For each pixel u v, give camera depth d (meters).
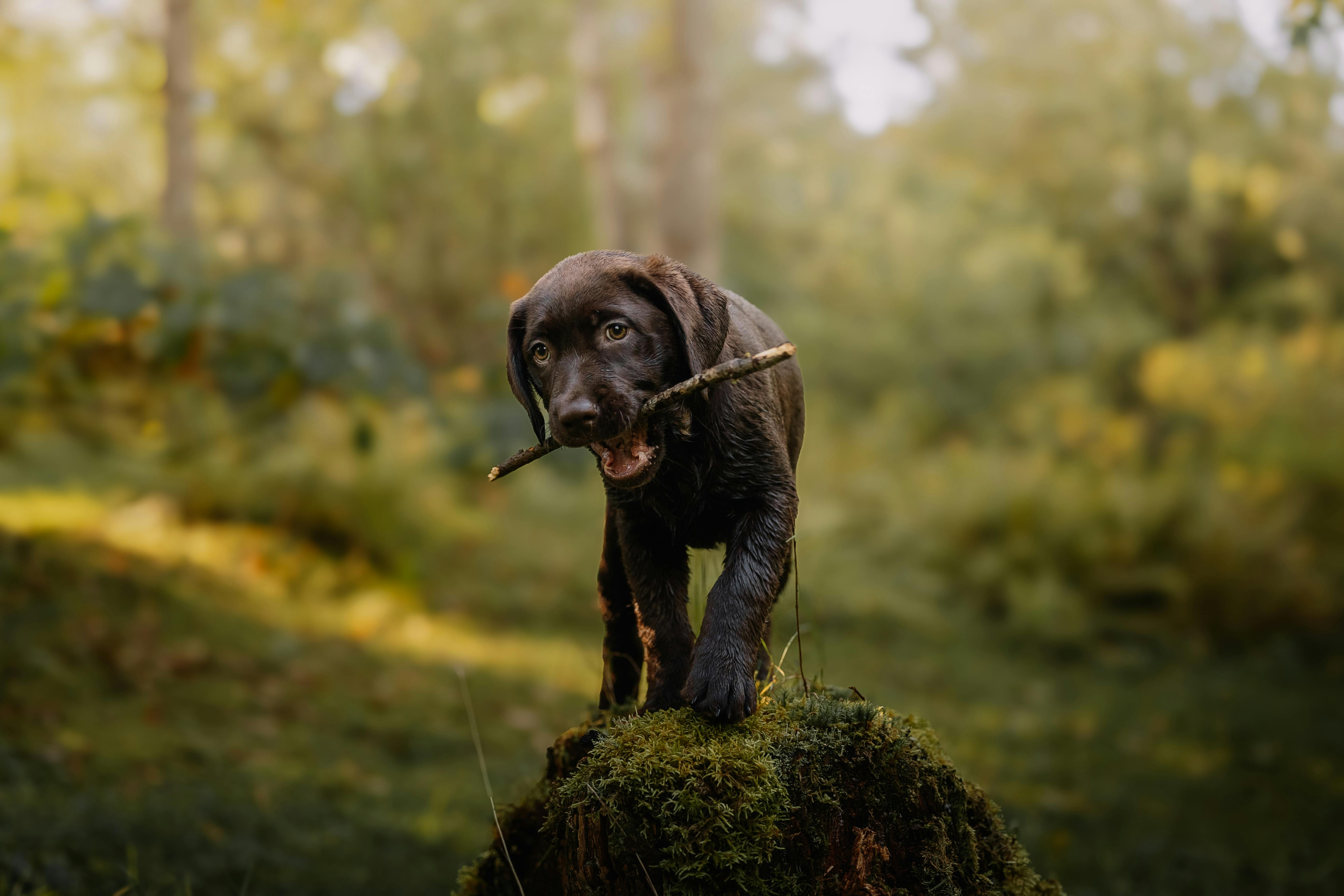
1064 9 23.31
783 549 2.80
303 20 18.33
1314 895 5.70
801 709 2.90
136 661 7.41
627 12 18.91
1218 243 21.11
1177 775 8.13
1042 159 23.00
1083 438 17.16
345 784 6.44
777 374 3.12
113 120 22.22
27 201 9.91
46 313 7.61
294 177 18.95
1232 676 11.83
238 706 7.29
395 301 16.70
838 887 2.72
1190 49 21.92
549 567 12.16
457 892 3.46
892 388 20.14
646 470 2.63
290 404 8.15
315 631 9.15
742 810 2.61
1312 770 8.36
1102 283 21.38
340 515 10.73
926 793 2.85
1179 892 5.75
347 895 4.93
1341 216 20.94
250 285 7.59
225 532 10.35
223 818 5.54
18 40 19.53
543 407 3.19
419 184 17.17
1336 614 13.34
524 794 3.71
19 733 6.05
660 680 2.90
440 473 12.60
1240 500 14.32
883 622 12.25
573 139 17.61
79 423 10.96
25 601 7.56
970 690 10.45
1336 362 17.59
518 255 17.12
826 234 24.08
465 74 17.53
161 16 16.59
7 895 4.25
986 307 20.14
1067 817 6.85
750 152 25.86
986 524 14.38
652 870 2.63
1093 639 12.72
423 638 9.71
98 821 5.05
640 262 2.75
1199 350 18.28
